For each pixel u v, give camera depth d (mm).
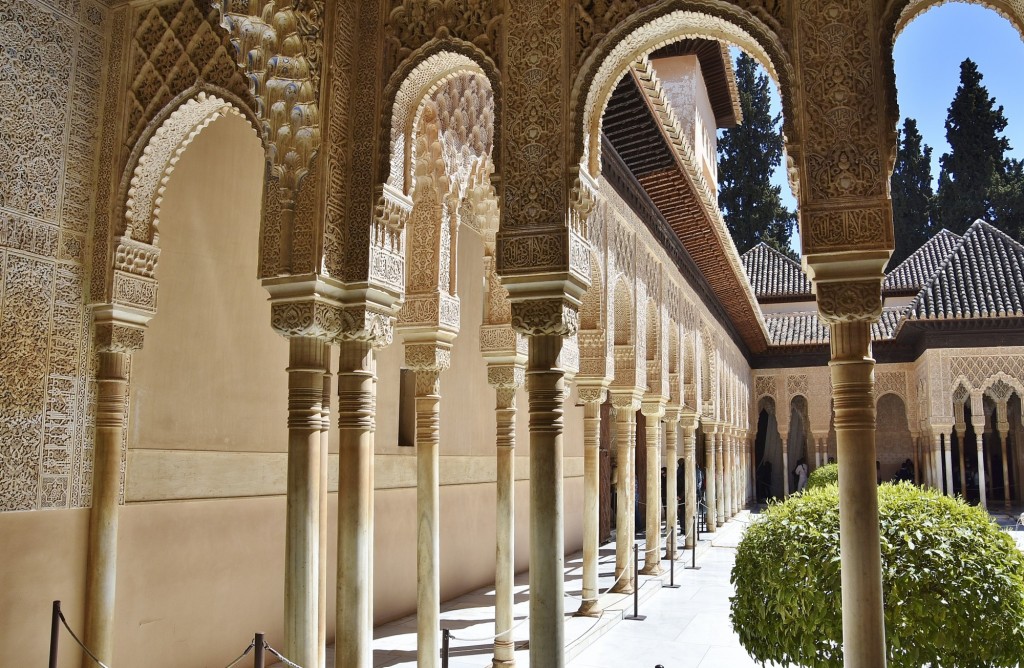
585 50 3750
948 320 17609
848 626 3117
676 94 13625
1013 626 3486
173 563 4984
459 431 8484
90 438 4480
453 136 5223
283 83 4086
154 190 4723
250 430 5711
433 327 5047
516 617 7078
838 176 3283
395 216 4215
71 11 4512
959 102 33938
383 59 4191
